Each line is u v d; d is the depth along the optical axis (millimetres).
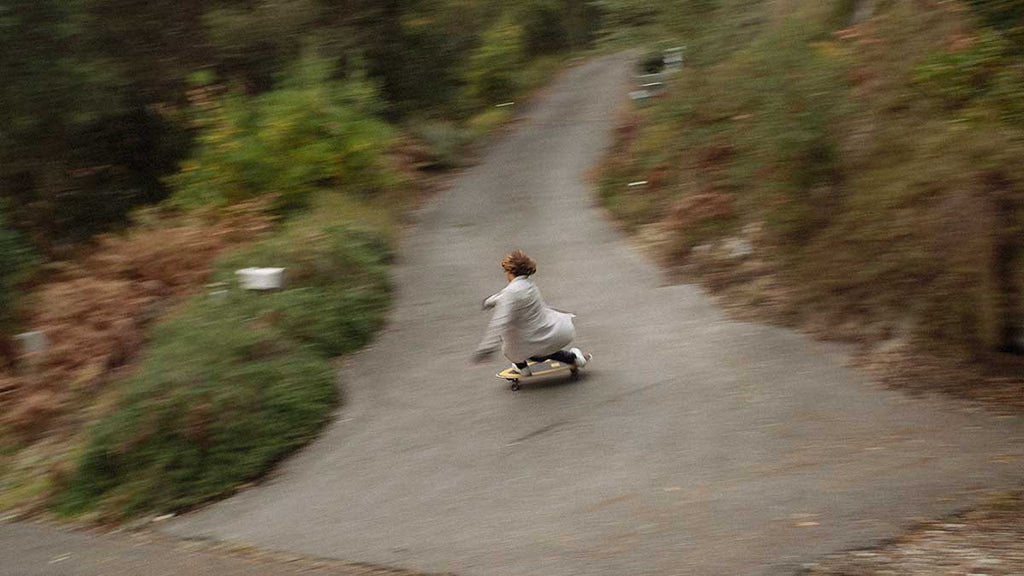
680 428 7344
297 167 14898
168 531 7160
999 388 7312
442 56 23594
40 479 8711
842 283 9102
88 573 6426
